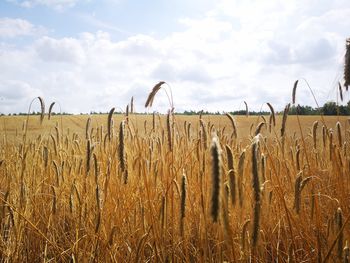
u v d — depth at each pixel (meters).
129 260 3.38
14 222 3.64
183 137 4.70
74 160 5.25
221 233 2.93
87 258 3.50
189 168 4.13
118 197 3.76
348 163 3.64
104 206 3.68
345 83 3.60
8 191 3.71
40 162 5.20
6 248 3.85
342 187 3.26
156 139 4.66
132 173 4.21
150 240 3.67
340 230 2.44
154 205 3.77
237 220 3.26
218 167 1.59
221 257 2.85
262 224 3.50
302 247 3.39
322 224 3.42
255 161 2.05
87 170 3.31
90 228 3.78
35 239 4.10
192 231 3.96
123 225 3.88
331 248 2.48
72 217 4.13
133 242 3.71
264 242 3.33
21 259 3.84
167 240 3.36
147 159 4.07
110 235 3.23
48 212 4.17
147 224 3.67
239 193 2.46
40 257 3.92
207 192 3.20
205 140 3.31
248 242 2.92
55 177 4.73
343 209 3.10
